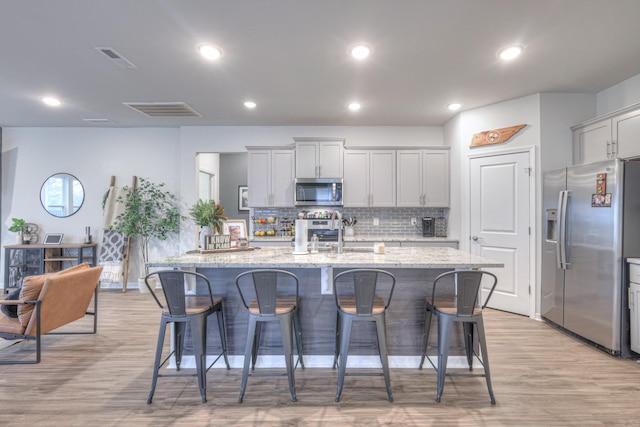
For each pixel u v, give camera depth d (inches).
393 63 113.1
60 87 134.4
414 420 73.7
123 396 82.7
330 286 96.6
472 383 88.7
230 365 98.4
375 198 183.3
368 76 123.6
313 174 181.3
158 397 82.4
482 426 71.6
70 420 73.3
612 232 103.7
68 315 111.5
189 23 89.4
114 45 101.1
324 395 83.4
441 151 181.0
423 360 95.6
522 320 138.5
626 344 103.0
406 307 98.8
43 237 198.7
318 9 83.4
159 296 179.2
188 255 103.3
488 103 153.5
